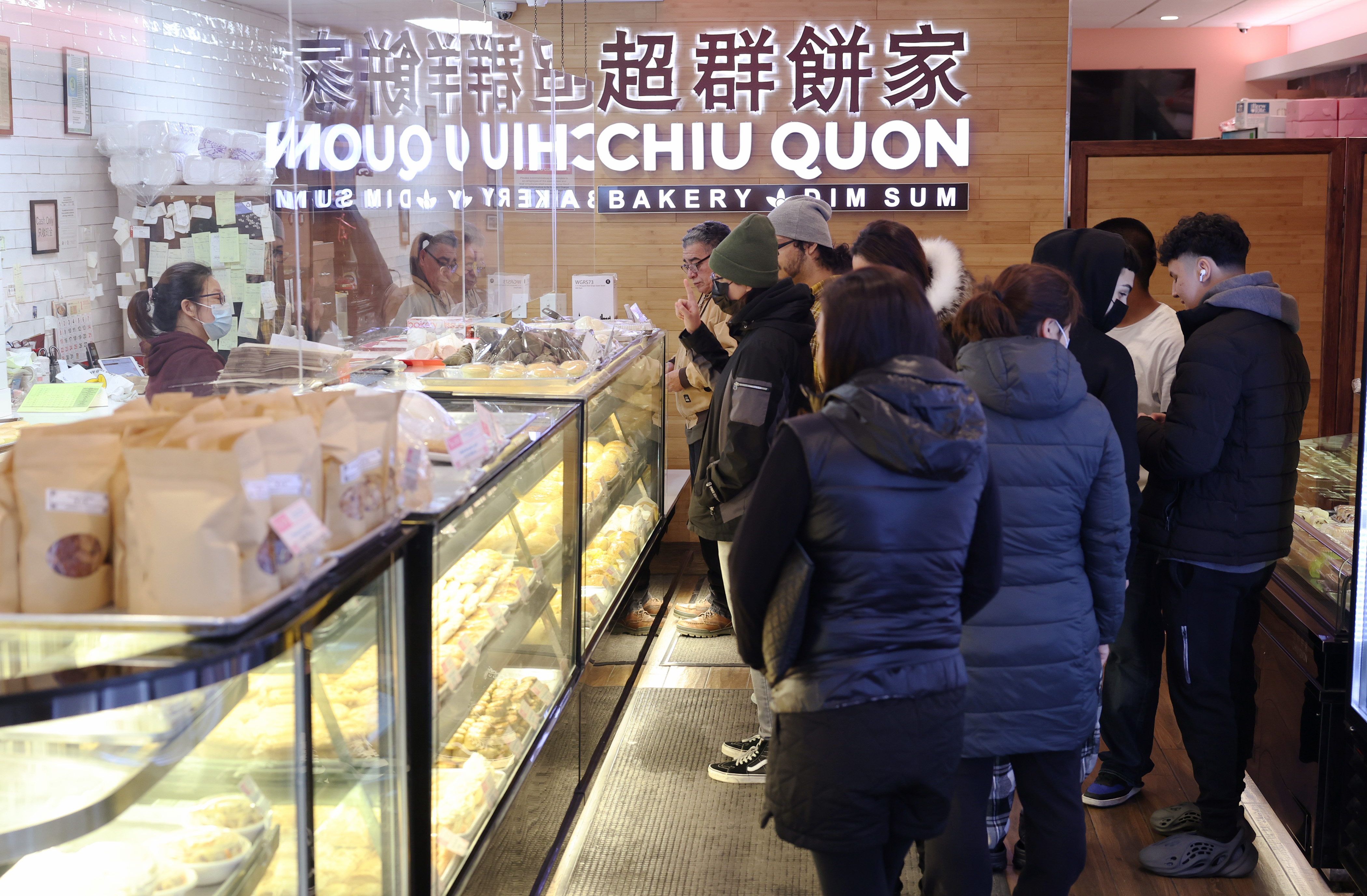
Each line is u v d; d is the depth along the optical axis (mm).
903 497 1828
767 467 1861
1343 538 2955
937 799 1916
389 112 3545
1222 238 2992
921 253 2865
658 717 3959
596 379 3432
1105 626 2379
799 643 1864
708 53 5555
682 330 5586
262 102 3117
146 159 3184
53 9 3256
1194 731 2918
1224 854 2898
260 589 1344
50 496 1316
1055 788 2318
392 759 1801
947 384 1830
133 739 1469
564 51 5602
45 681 1197
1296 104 6902
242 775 1474
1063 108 5480
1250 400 2803
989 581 1991
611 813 3270
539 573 2717
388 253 3619
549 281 5035
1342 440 3498
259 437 1360
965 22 5461
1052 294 2322
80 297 3416
